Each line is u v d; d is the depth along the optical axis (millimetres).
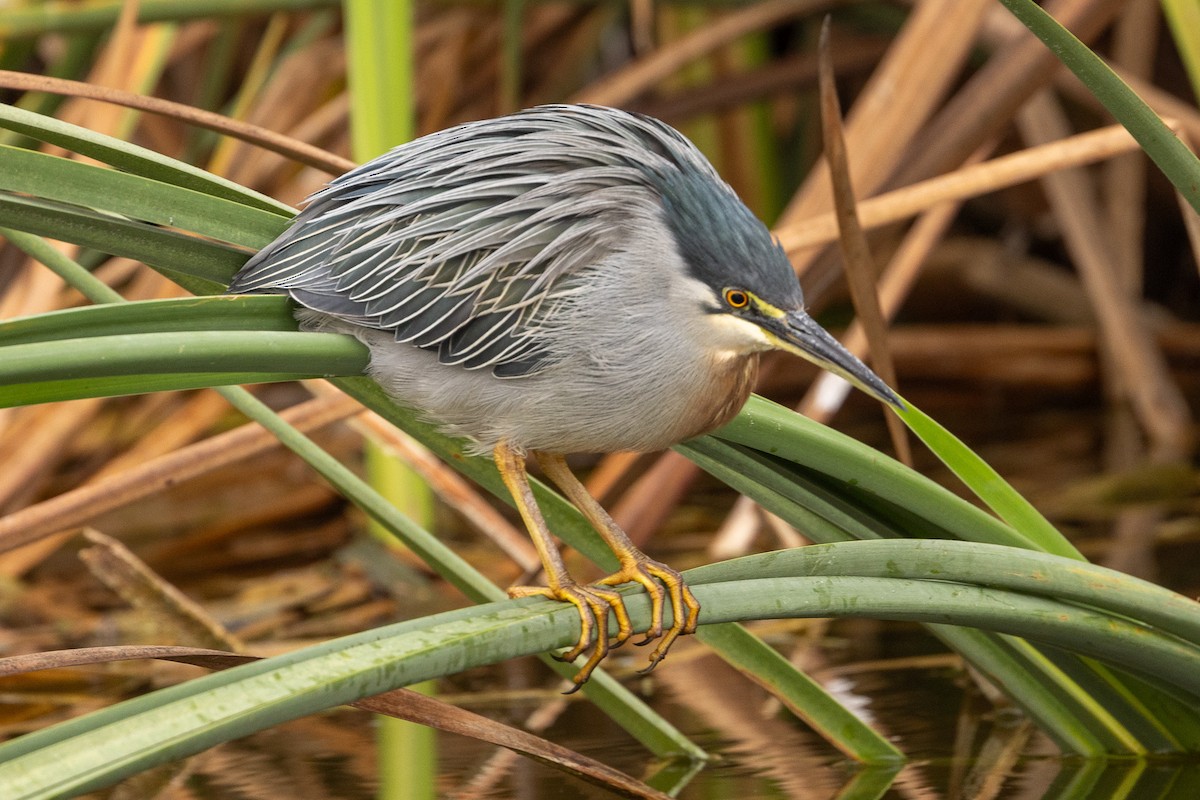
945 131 10109
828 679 9875
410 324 9555
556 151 9570
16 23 10164
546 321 9555
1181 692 9625
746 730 9789
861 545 9523
